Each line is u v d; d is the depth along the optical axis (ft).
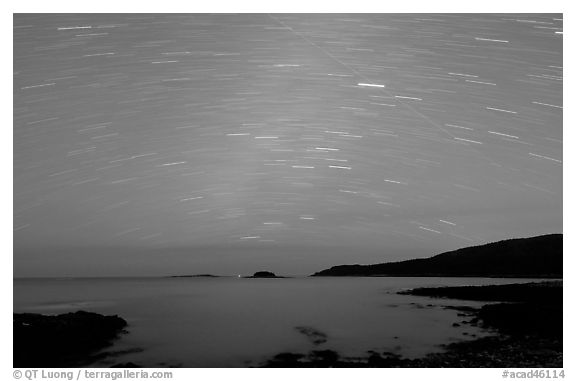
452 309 98.12
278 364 46.44
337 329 72.08
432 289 162.50
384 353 51.06
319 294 169.17
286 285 283.18
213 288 246.47
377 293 165.68
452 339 58.95
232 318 89.92
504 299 113.19
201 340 62.75
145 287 265.95
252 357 51.26
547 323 62.59
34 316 61.82
